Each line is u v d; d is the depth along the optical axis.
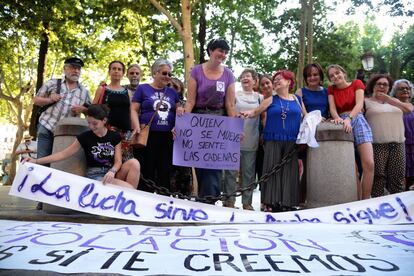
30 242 3.33
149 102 5.32
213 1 16.86
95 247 3.17
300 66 16.98
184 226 4.42
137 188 5.45
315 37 21.34
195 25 17.94
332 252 3.08
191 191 6.36
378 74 6.03
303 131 5.33
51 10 16.09
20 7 15.62
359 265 2.74
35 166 4.72
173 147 5.27
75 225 4.29
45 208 5.23
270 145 5.54
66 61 5.82
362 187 5.45
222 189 6.46
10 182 24.00
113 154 4.92
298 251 3.11
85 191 4.74
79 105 5.76
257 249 3.17
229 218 4.82
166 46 19.44
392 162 5.87
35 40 22.81
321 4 20.50
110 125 5.35
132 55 21.92
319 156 5.36
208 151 5.30
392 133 5.80
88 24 17.19
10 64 25.59
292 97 5.69
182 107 5.39
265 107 5.55
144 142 5.21
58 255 2.93
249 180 6.13
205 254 3.00
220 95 5.31
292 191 5.47
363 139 5.38
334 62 21.56
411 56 28.83
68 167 5.11
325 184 5.29
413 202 4.89
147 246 3.24
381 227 4.36
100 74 28.89
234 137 5.33
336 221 4.79
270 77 6.43
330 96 5.76
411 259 2.89
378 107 5.91
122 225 4.39
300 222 4.74
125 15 17.28
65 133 5.25
